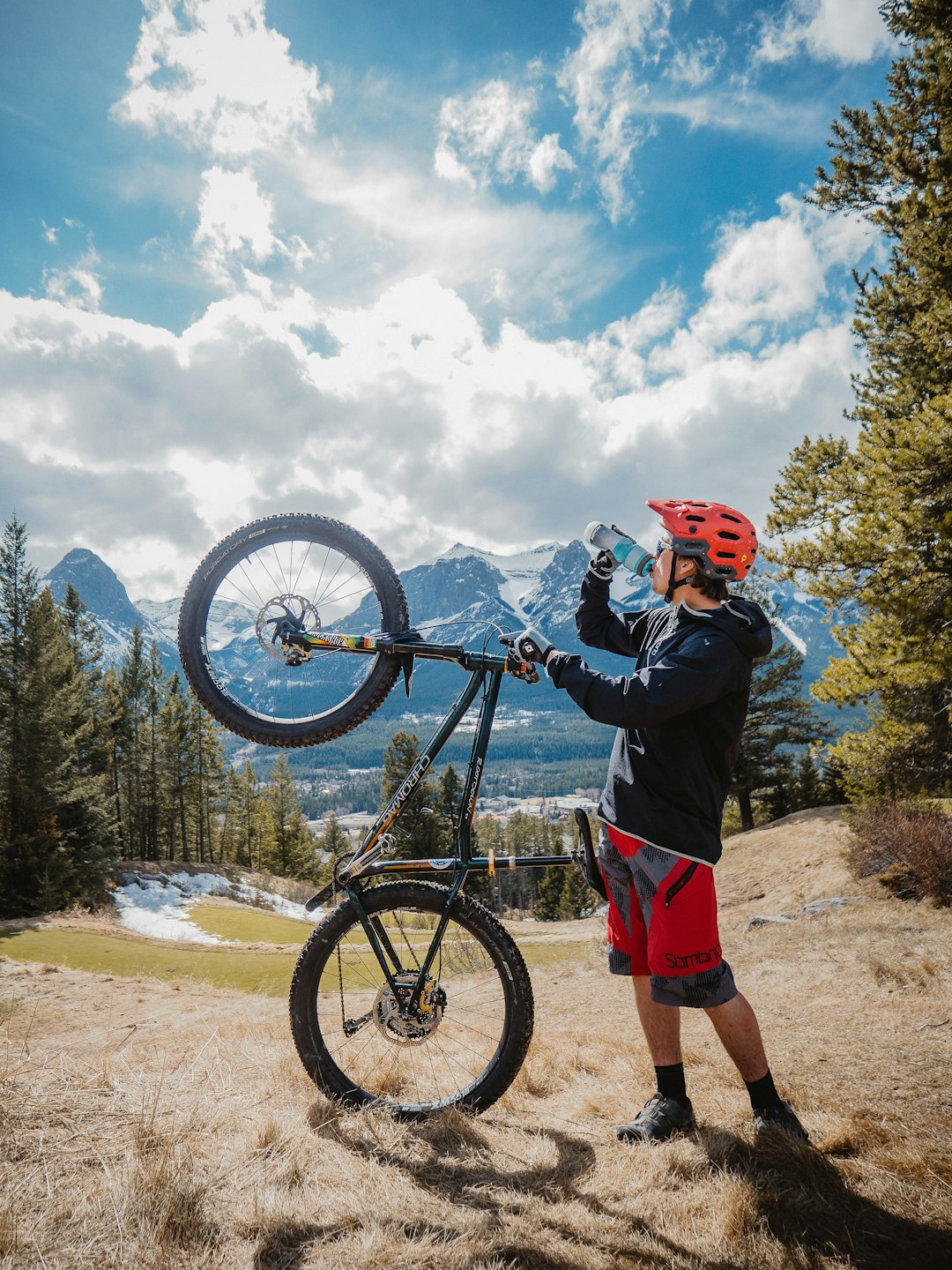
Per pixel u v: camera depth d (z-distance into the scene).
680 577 2.51
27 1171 1.95
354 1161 2.21
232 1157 2.14
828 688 11.46
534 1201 1.96
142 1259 1.65
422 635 2.98
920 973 4.43
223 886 39.03
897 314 13.05
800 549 10.21
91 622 46.56
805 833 21.55
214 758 53.47
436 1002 2.79
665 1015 2.52
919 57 10.46
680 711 2.27
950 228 10.19
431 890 2.82
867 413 13.74
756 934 8.14
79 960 10.89
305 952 2.85
